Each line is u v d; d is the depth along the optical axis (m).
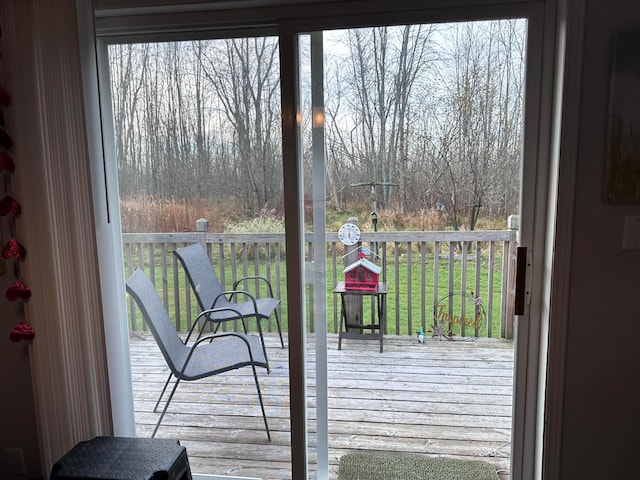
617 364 1.52
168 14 1.64
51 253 1.64
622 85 1.38
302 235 1.74
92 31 1.61
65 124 1.59
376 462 1.89
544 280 1.59
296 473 1.82
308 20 1.59
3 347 1.79
